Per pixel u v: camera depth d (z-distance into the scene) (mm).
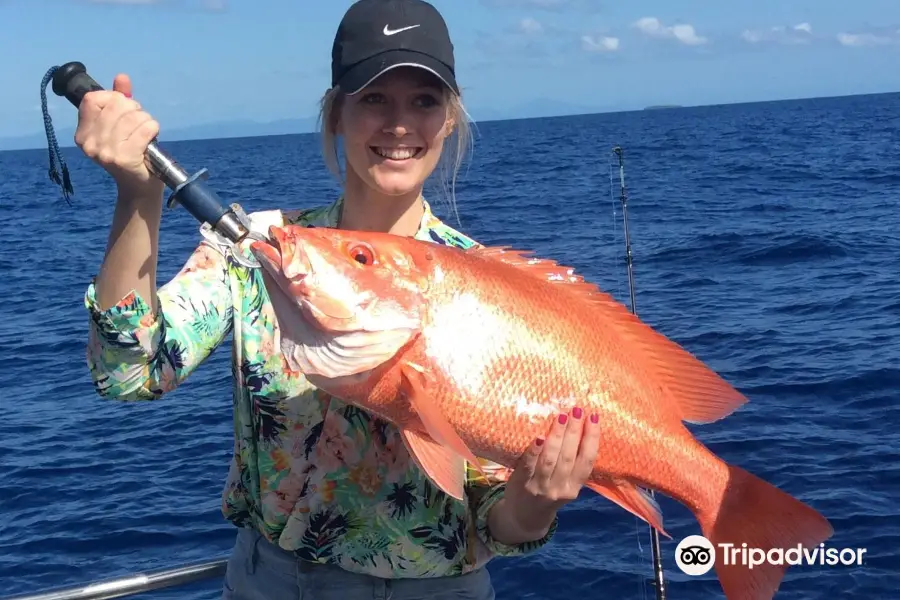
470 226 20516
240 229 2129
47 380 10000
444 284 2277
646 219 20312
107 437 7945
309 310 2172
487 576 2631
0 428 8359
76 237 24766
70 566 5645
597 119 175125
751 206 21875
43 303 14930
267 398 2393
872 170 30266
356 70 2369
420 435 2230
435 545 2428
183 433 7914
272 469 2414
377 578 2438
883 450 6125
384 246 2262
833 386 7484
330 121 2615
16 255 21438
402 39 2367
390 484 2402
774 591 2428
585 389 2340
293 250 2162
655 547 3588
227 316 2400
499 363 2271
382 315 2191
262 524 2461
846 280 12117
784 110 139000
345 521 2404
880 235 15742
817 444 6301
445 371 2234
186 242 20047
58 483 6957
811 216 19203
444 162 2727
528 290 2375
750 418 6875
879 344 8680
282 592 2486
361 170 2492
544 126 131000
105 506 6473
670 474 2453
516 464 2312
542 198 26609
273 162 61062
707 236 16672
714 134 66250
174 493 6648
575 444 2193
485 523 2484
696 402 2506
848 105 147375
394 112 2426
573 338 2361
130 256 2057
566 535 5273
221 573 2768
